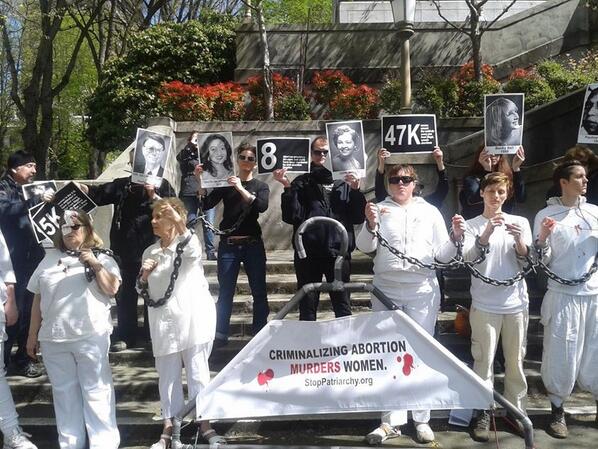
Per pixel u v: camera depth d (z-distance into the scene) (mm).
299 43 12555
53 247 4578
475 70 10727
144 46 13008
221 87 10562
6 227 5625
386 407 3949
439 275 6043
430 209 4656
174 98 10344
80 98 26391
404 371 3971
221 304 5723
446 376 3939
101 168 22250
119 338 5926
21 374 5660
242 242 5641
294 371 3994
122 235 5824
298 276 5203
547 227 4262
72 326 4293
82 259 4344
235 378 3955
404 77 8273
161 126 9359
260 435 4801
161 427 4789
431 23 12742
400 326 3998
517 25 12602
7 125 27484
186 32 13109
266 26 12539
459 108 10359
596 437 4637
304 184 5254
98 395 4340
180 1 23328
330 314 6516
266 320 5711
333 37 12633
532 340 5773
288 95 10656
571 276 4559
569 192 4660
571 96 6730
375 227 4148
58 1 18078
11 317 4723
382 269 4551
